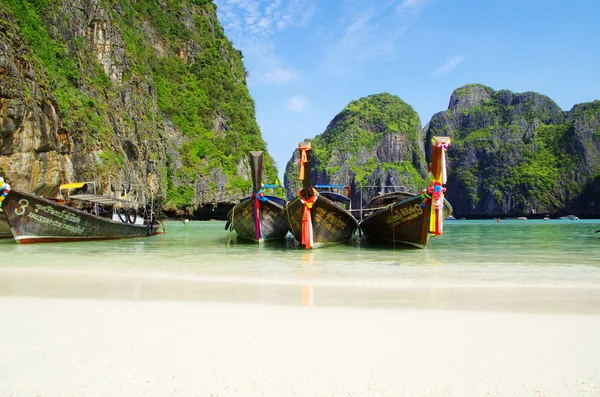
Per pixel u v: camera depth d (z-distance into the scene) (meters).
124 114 48.94
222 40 85.38
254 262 11.42
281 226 19.12
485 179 151.50
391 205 15.11
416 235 14.95
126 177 44.72
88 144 39.06
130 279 8.12
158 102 62.97
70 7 44.75
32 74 31.30
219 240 21.25
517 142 156.25
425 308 5.55
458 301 6.01
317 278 8.29
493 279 8.20
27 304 5.73
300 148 13.98
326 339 4.19
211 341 4.10
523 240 22.84
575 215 126.69
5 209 16.05
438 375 3.30
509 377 3.28
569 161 139.00
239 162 68.62
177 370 3.36
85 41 47.16
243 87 84.44
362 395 2.93
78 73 41.19
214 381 3.14
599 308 5.59
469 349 3.92
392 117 180.88
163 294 6.53
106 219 19.81
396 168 155.75
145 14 68.88
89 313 5.21
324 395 2.93
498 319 4.99
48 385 3.05
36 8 38.88
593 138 140.25
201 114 69.75
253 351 3.82
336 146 170.25
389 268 10.05
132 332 4.39
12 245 16.59
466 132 173.62
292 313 5.25
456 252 14.69
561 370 3.43
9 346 3.92
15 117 28.45
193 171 62.28
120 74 51.12
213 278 8.24
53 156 32.66
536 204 134.62
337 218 15.80
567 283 7.68
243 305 5.71
